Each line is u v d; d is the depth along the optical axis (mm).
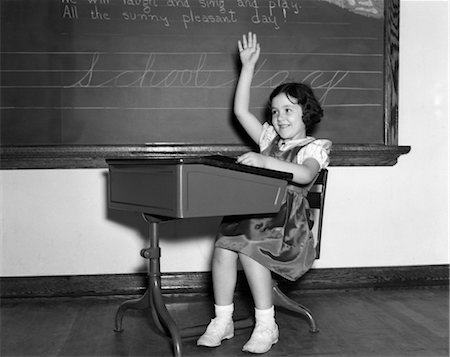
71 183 3158
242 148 3115
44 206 3152
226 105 3174
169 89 3152
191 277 3205
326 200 3299
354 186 3314
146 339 2439
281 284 3254
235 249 2229
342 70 3240
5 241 3141
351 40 3242
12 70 3082
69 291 3150
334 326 2600
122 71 3129
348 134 3250
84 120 3115
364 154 3211
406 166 3346
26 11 3084
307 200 2445
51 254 3162
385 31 3250
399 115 3342
